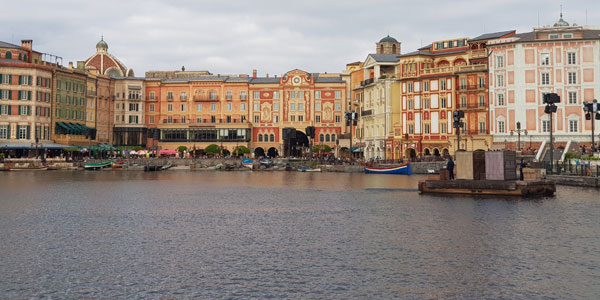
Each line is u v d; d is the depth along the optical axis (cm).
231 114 14488
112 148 12812
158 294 1675
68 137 12394
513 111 10112
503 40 10269
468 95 10719
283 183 6762
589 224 2852
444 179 4884
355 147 13512
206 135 14288
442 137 11106
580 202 3903
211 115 14525
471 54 11019
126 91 14375
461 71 10750
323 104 14300
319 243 2409
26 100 11725
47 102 12138
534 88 9950
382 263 2019
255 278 1839
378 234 2619
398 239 2477
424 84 11419
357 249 2267
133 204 4103
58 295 1666
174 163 12150
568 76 9812
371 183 6681
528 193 4372
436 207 3681
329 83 14262
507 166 4616
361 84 13275
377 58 12625
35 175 8756
